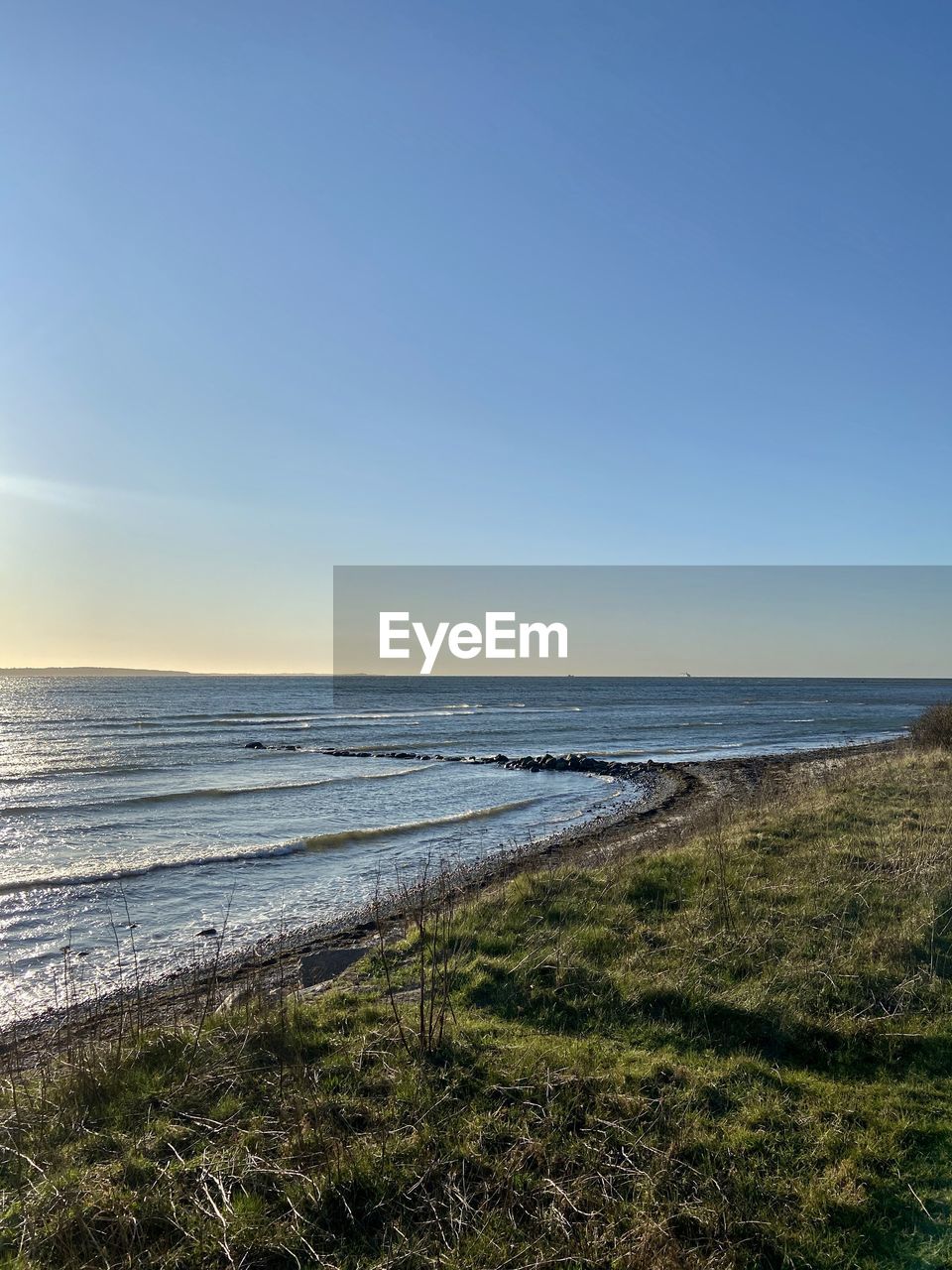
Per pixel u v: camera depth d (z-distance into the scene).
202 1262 4.10
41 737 49.72
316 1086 5.68
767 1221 4.39
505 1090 5.54
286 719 66.94
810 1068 6.12
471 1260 4.08
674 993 7.13
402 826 21.52
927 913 8.51
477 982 7.73
